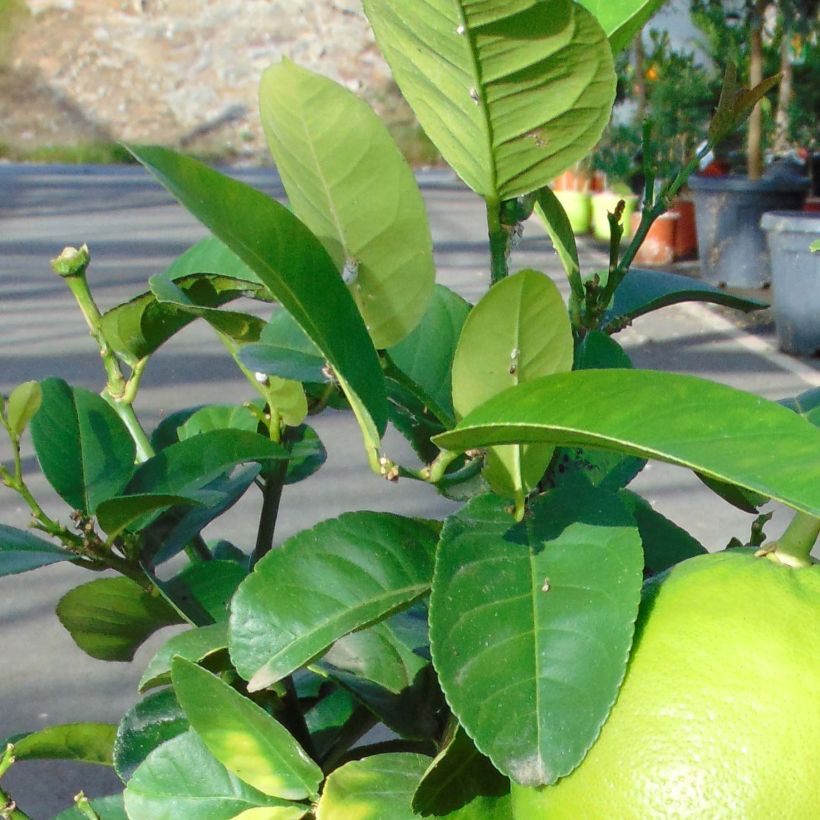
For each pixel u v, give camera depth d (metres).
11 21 20.14
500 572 0.62
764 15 7.16
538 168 0.65
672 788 0.54
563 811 0.56
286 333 0.81
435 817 0.64
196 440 0.87
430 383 0.82
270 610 0.63
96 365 5.89
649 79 7.90
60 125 18.95
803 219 5.84
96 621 0.89
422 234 0.64
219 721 0.69
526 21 0.57
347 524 0.67
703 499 4.15
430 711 0.81
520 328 0.62
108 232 10.23
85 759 0.87
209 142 18.97
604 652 0.57
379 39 0.63
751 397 0.52
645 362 5.98
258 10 20.89
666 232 8.55
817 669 0.55
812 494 0.45
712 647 0.56
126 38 20.39
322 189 0.62
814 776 0.53
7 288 7.79
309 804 0.70
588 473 0.84
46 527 0.77
